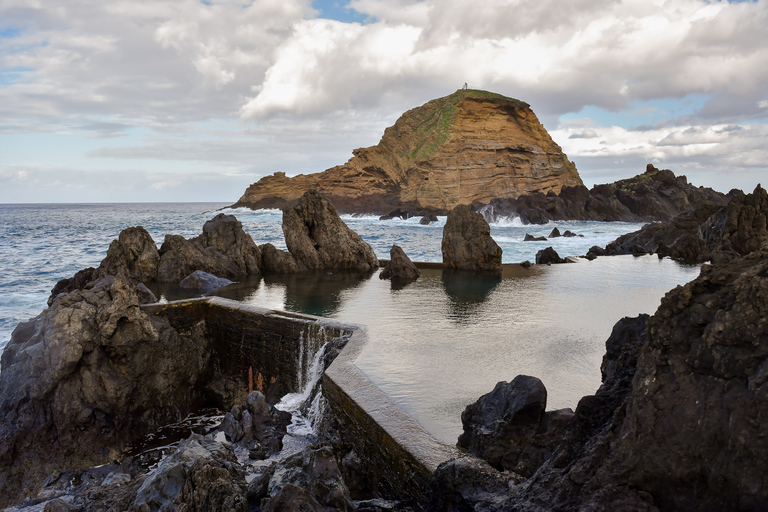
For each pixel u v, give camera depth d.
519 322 12.79
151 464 10.36
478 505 4.43
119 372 11.54
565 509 3.50
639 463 3.20
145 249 21.31
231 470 6.74
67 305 11.55
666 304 3.53
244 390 13.87
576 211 80.69
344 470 6.89
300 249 24.59
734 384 2.97
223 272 22.39
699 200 88.38
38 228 68.88
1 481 9.80
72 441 10.45
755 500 2.66
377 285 19.42
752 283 3.08
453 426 6.57
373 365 9.18
